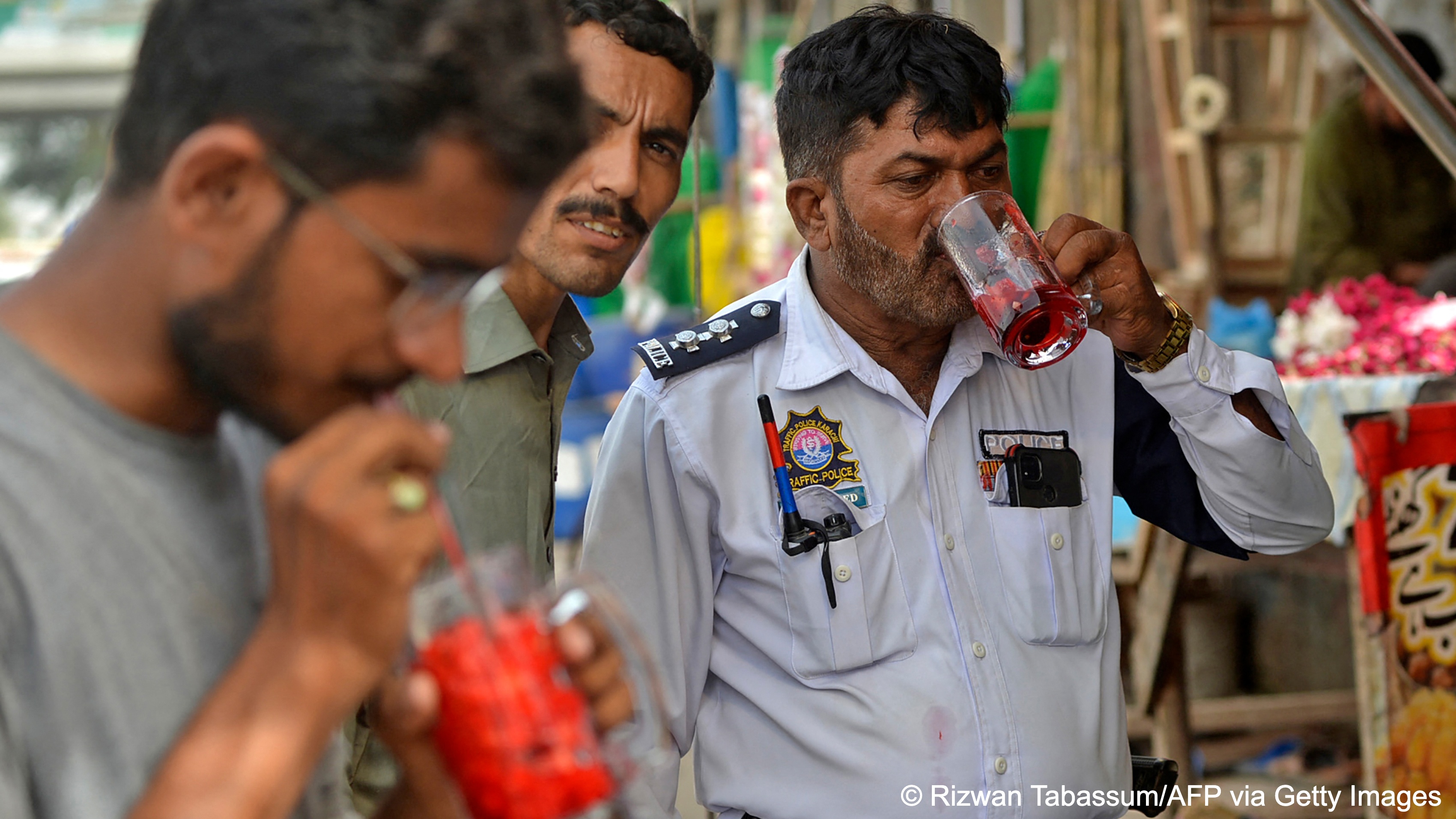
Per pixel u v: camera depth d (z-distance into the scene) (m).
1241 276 4.78
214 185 0.78
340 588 0.79
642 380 1.91
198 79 0.78
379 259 0.79
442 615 0.91
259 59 0.77
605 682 0.95
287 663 0.79
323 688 0.79
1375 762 2.53
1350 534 2.91
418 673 0.89
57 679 0.83
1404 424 2.48
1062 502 1.87
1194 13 4.94
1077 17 5.31
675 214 6.73
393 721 0.90
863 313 1.88
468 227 0.80
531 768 0.87
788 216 5.47
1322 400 3.06
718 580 1.88
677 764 1.80
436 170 0.78
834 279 1.90
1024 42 6.16
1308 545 2.01
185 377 0.88
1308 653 4.02
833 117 1.77
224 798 0.76
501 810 0.87
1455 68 5.32
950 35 1.75
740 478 1.83
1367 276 4.45
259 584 0.98
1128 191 5.50
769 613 1.82
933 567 1.81
